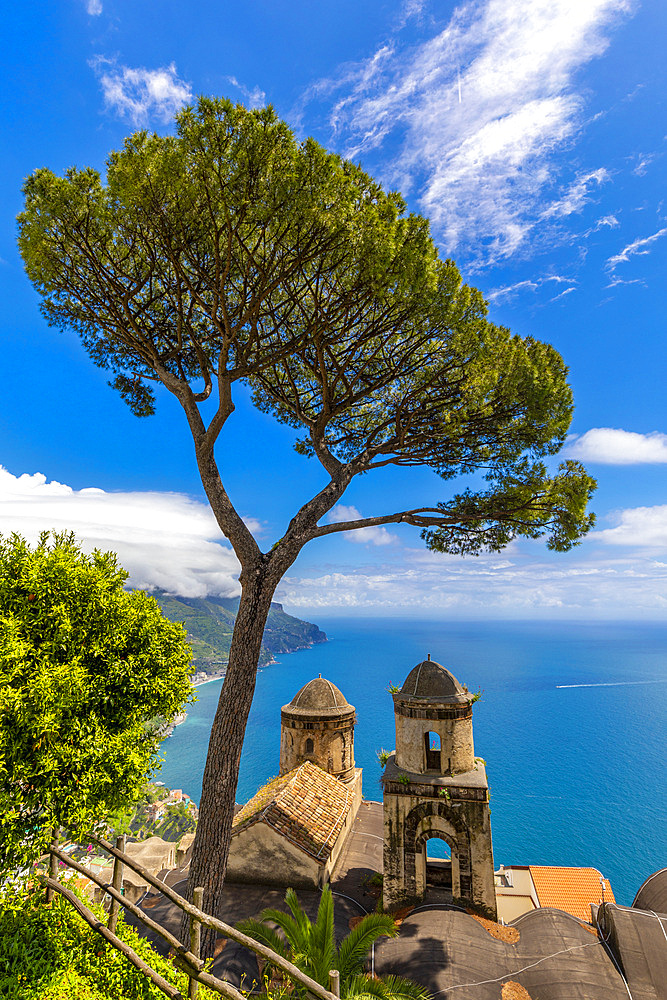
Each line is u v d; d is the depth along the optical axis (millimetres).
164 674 7914
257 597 12141
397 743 17375
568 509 14758
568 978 12492
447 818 15602
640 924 13859
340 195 10828
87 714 6984
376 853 19844
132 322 12781
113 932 7031
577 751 144375
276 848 17047
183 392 13031
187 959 6164
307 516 13266
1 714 5914
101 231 12094
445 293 12984
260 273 11492
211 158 10102
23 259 12539
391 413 16016
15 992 5688
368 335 13430
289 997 10094
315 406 16688
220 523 12562
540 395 14227
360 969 11031
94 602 7590
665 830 90688
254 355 14203
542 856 79875
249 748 151875
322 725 22375
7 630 6707
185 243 11477
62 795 6328
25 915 7020
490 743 152625
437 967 12539
